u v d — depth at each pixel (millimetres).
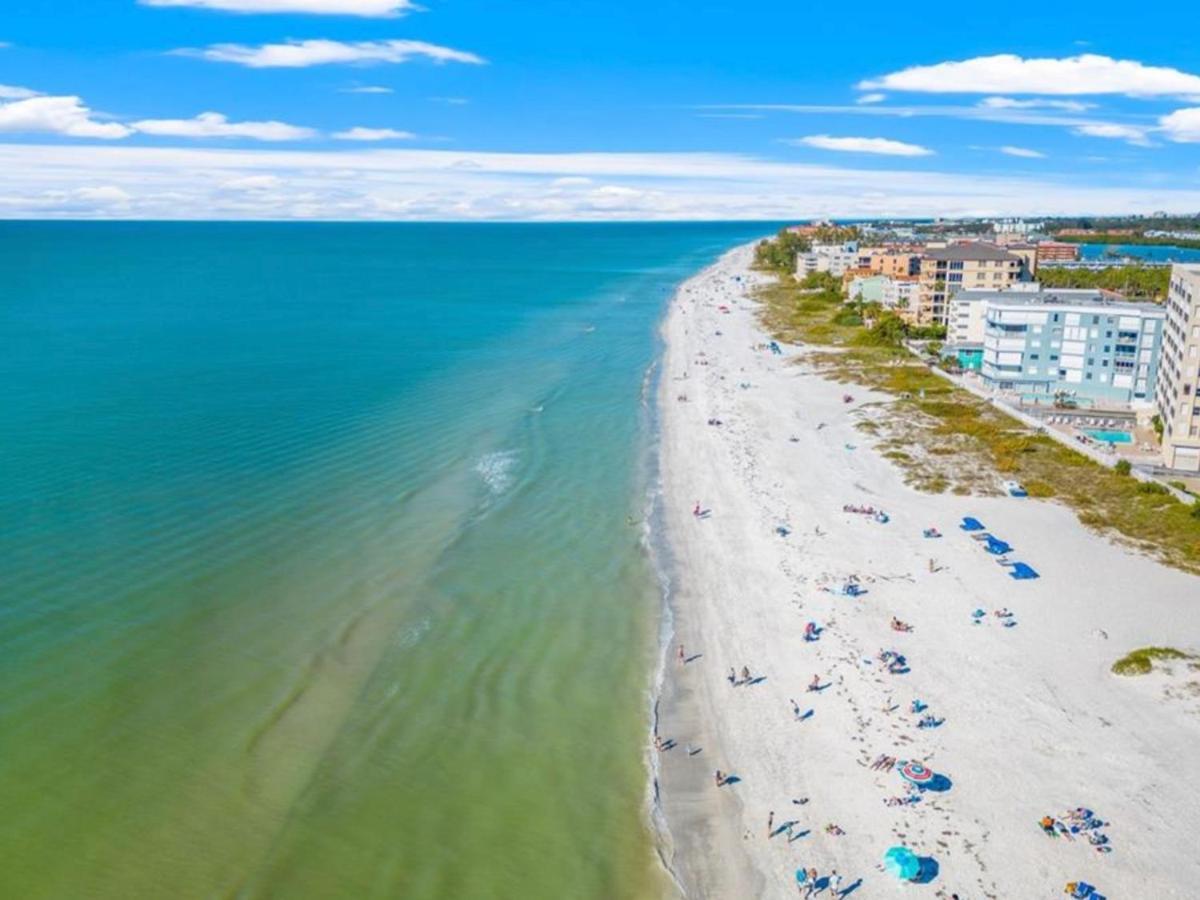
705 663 52688
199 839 37094
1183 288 89312
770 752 44594
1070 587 60969
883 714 47156
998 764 43031
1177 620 56188
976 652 52844
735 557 66812
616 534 71125
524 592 60750
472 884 36094
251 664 49750
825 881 36500
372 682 49188
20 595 54500
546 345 160125
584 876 36875
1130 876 36188
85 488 73750
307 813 39094
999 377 120500
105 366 126562
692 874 37125
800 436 97875
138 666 48375
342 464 84812
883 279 196250
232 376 123125
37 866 34875
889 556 66312
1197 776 41938
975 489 80688
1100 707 47281
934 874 36531
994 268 170750
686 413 109000
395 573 62156
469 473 84500
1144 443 96438
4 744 41281
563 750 44625
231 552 63156
